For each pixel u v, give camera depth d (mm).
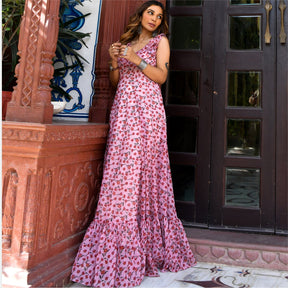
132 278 1688
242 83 2443
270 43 2396
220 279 1812
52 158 1562
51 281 1517
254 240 2141
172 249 1934
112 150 1894
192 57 2516
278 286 1727
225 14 2494
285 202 2289
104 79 2201
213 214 2396
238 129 2422
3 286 1385
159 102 2002
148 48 2012
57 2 1580
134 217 1812
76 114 2256
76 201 1844
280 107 2342
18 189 1448
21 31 1567
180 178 2486
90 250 1782
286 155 2312
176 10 2574
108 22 2256
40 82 1518
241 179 2391
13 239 1443
